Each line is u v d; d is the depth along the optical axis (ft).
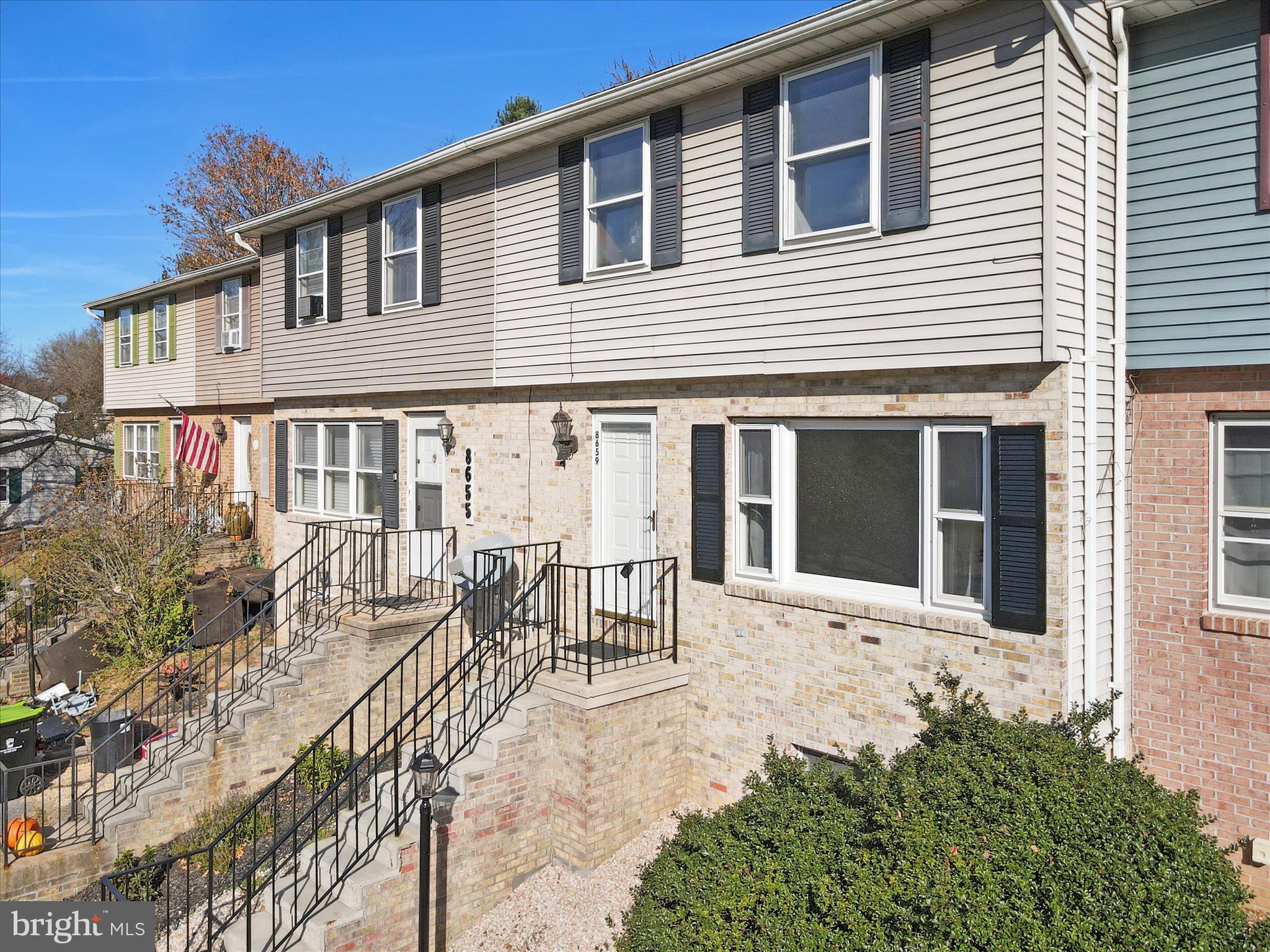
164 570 49.55
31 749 34.27
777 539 27.09
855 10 23.16
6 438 98.84
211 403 64.64
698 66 26.84
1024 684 21.66
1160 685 23.95
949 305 22.84
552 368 33.65
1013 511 21.84
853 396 25.05
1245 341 22.72
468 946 23.02
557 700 25.96
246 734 31.96
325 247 44.96
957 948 14.37
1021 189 21.65
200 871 27.14
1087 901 14.76
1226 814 22.86
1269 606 22.68
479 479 37.22
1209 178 23.26
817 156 25.58
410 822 23.24
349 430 45.01
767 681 26.73
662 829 27.02
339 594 40.29
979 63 22.43
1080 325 22.27
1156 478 24.21
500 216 35.78
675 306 29.35
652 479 30.96
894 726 23.95
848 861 16.40
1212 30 23.22
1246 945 14.47
